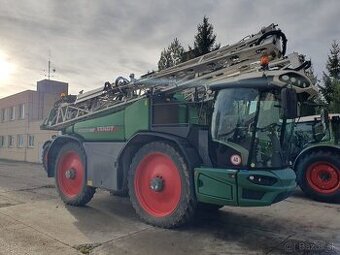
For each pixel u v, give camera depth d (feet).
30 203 25.59
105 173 22.88
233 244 17.38
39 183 36.86
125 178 22.30
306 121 31.86
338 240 18.38
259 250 16.62
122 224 20.36
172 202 19.67
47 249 15.85
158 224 19.70
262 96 17.97
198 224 20.81
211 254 15.92
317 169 30.60
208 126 19.44
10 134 108.27
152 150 20.44
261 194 17.04
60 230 18.86
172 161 19.51
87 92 27.53
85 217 21.81
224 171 17.57
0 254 15.03
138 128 21.43
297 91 17.63
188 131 19.75
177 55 97.40
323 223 22.06
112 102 25.25
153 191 20.38
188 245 17.03
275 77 17.46
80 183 25.20
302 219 23.09
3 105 113.29
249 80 18.17
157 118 20.83
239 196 17.21
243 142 17.92
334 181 29.78
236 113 18.45
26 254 15.14
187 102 20.66
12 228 18.92
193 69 22.15
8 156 108.68
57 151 27.99
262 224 21.44
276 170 18.17
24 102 100.73
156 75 23.15
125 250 16.10
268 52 20.48
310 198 31.48
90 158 24.11
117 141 22.85
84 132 25.32
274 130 18.74
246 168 17.58
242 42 21.52
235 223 21.44
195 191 18.62
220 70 21.09
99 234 18.37
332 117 31.24
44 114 101.50
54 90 104.53
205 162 19.15
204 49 90.22
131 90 24.04
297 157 31.30
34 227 19.24
